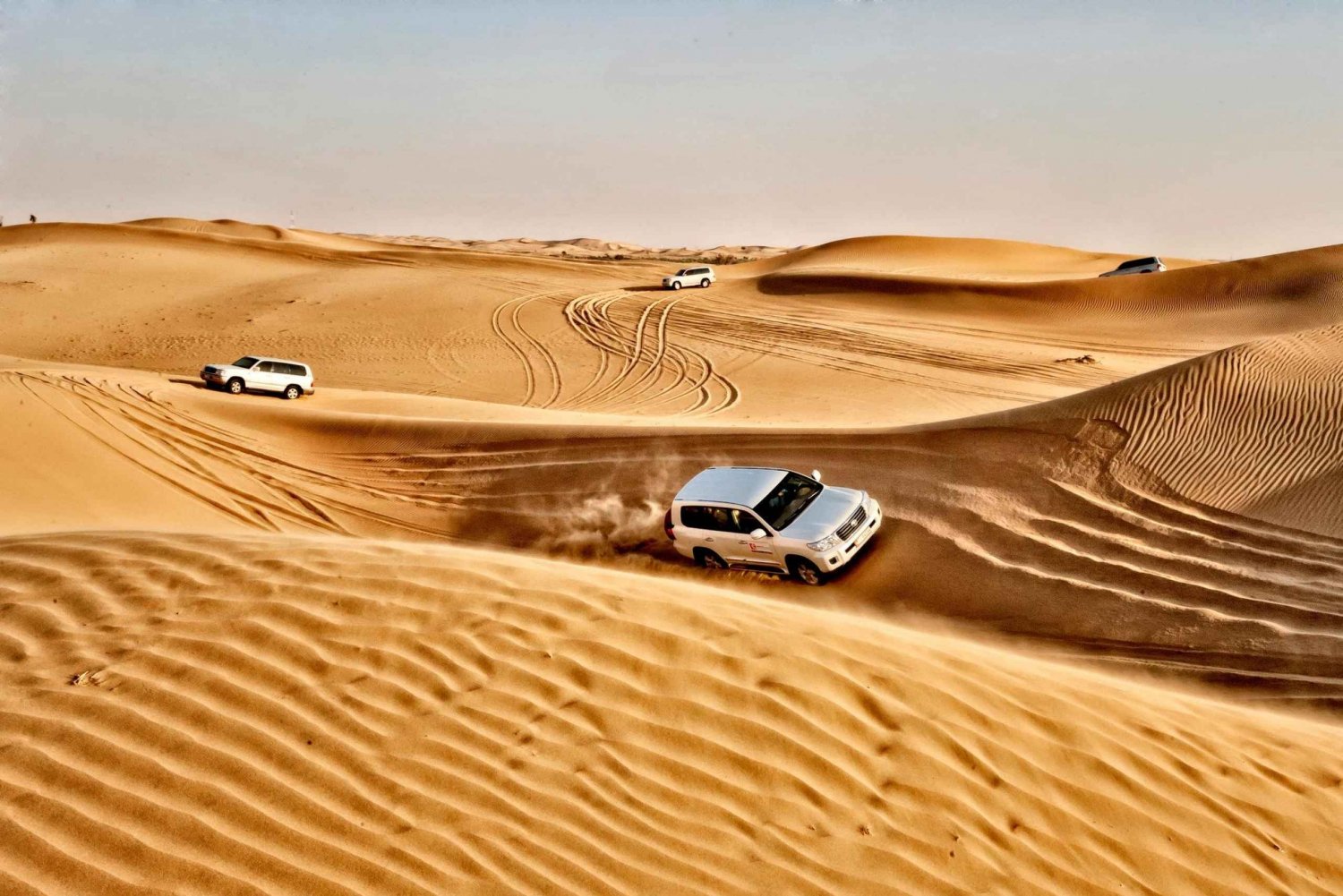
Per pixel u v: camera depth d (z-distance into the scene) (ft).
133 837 12.98
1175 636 30.45
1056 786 16.83
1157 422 43.91
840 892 13.76
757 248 513.86
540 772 15.46
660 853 14.05
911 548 39.04
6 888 11.80
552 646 19.11
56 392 61.11
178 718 15.74
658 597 22.18
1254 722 21.34
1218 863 15.66
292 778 14.65
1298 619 30.27
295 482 53.01
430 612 20.15
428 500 51.72
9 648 17.84
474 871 13.21
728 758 16.29
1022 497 41.22
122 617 19.29
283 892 12.37
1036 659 27.91
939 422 49.98
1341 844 16.55
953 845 15.01
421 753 15.61
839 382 106.42
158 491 46.70
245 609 19.74
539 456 55.77
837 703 18.11
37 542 24.11
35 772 14.03
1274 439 41.09
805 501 39.17
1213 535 36.14
